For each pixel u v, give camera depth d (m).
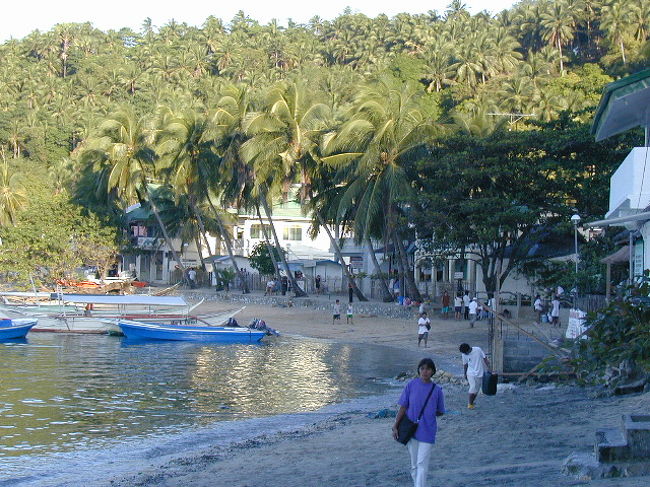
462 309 48.72
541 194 42.91
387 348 39.12
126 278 77.38
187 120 65.75
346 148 52.72
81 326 46.19
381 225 55.56
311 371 31.22
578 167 42.34
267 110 57.12
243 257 80.19
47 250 63.31
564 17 96.69
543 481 10.66
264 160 56.28
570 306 41.31
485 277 45.25
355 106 52.44
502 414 18.56
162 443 18.94
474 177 42.38
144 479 14.73
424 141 47.62
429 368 10.77
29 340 41.94
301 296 62.59
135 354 36.47
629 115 22.66
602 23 87.38
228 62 138.62
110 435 19.78
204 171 65.19
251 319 51.91
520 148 42.69
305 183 57.66
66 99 129.50
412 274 57.78
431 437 10.64
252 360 34.56
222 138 61.56
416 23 127.31
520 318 43.28
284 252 73.31
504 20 114.75
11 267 60.94
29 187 86.44
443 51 101.88
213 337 42.22
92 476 15.73
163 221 80.75
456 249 46.28
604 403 18.25
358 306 53.81
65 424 21.00
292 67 134.50
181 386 27.38
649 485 9.26
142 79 136.62
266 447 17.36
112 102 128.38
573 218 36.09
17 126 116.50
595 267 37.47
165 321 46.00
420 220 45.25
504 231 42.91
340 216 52.88
